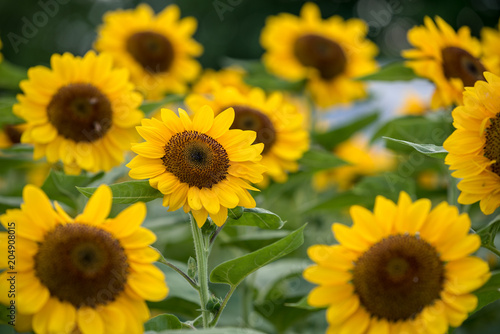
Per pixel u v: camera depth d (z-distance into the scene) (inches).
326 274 47.7
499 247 64.2
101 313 46.8
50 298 46.6
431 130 59.8
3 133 63.4
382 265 47.4
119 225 47.2
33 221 46.6
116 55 70.2
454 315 47.2
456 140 49.5
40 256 46.6
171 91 72.5
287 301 59.1
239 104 59.7
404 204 47.8
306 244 69.9
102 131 57.3
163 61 71.5
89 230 47.0
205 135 50.4
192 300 54.1
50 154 56.8
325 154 60.3
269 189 63.1
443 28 59.4
